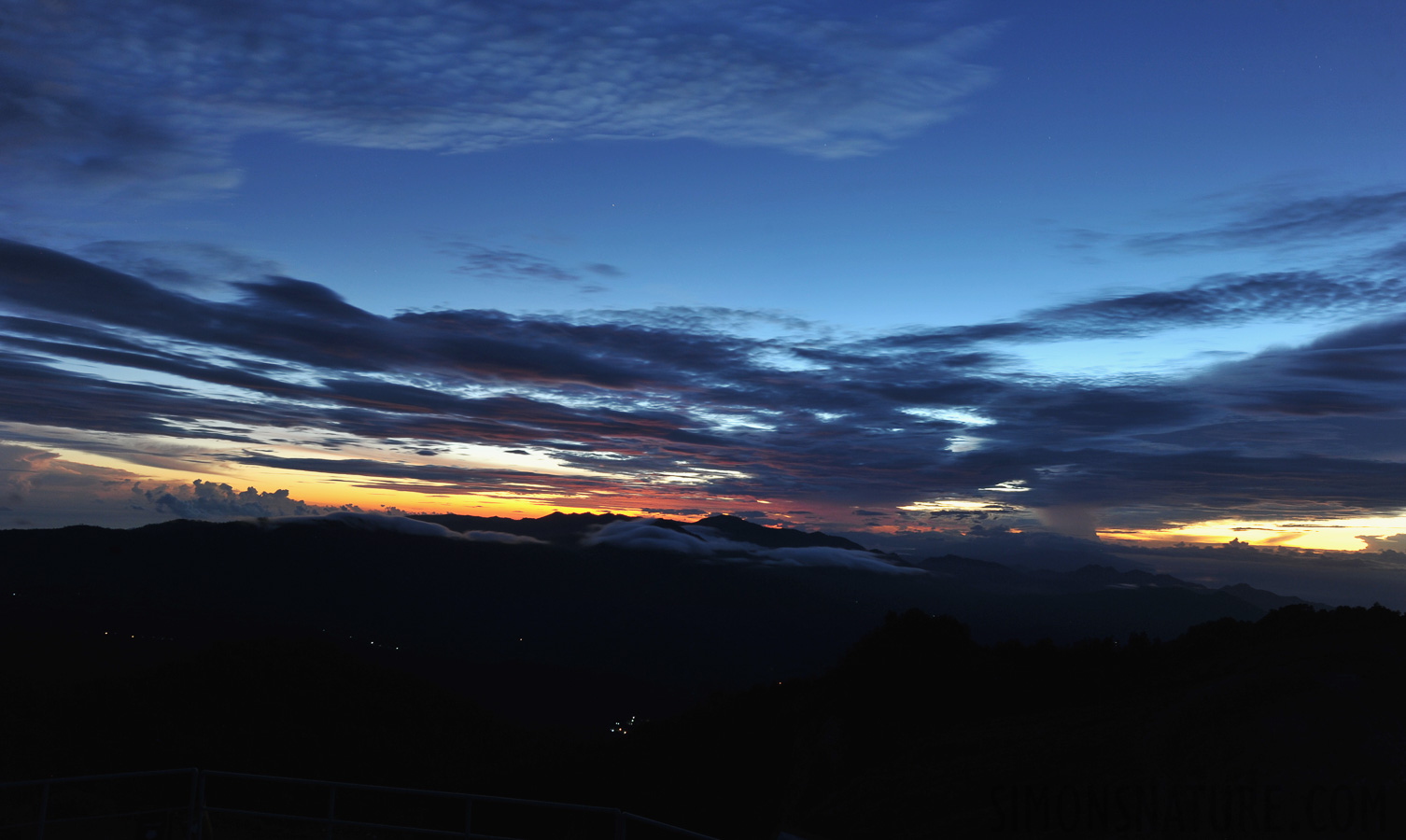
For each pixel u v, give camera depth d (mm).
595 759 44875
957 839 20609
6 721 43969
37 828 8227
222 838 18906
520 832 37188
